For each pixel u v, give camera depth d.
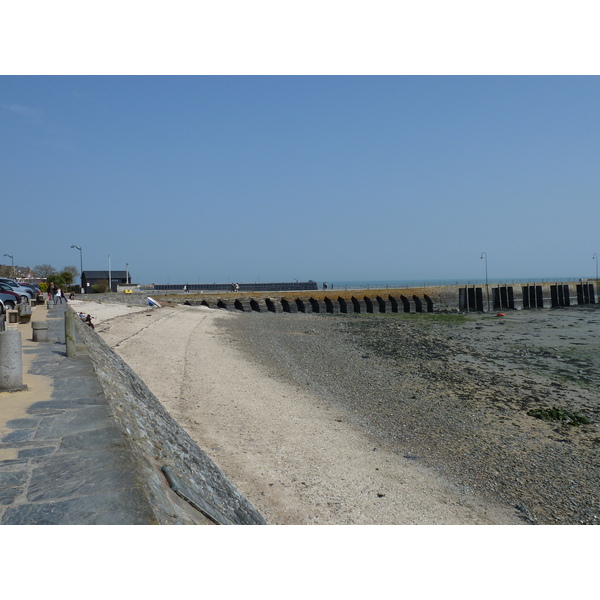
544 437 15.18
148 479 4.51
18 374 7.73
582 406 19.27
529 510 10.23
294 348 31.14
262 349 29.52
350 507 9.51
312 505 9.41
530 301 81.75
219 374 20.33
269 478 10.42
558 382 23.53
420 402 18.67
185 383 17.77
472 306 77.12
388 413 16.88
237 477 10.24
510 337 40.34
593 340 38.59
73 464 4.62
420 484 11.05
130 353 21.47
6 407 6.73
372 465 11.92
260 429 13.70
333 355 29.02
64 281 68.81
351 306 69.06
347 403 17.81
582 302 88.00
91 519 3.56
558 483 11.72
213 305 62.03
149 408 10.43
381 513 9.39
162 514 3.97
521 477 11.96
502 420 16.77
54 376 8.88
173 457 6.96
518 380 23.67
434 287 75.75
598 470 12.66
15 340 7.71
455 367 26.50
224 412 14.86
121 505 3.79
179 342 27.72
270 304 64.12
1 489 4.06
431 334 42.09
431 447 13.72
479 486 11.28
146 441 6.61
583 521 9.86
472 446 14.04
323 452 12.45
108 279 71.62
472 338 39.59
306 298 67.00
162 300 59.09
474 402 19.03
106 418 6.20
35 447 5.12
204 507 5.52
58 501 3.84
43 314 23.84
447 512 9.74
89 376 8.86
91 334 18.09
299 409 16.33
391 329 45.53
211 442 12.18
